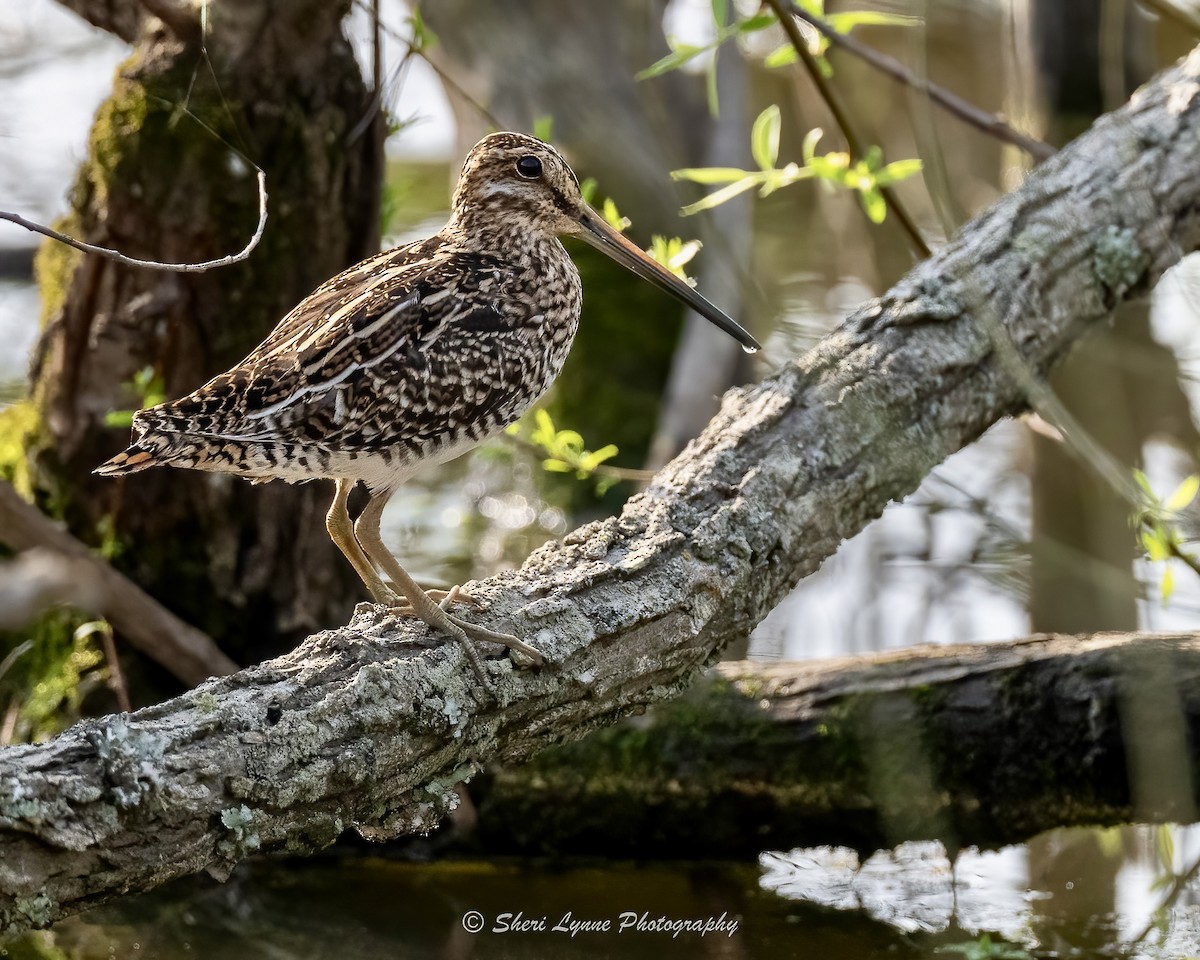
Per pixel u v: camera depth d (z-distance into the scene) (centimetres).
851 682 915
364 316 760
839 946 841
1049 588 1191
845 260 1603
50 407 966
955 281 871
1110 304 909
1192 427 1302
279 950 851
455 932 872
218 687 627
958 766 893
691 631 732
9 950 841
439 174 1762
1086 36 1156
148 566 957
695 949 845
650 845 949
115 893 573
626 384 1515
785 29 883
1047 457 1195
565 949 846
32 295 1534
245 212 927
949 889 921
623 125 1475
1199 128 931
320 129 931
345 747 621
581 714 713
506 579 743
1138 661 850
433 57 1506
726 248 1215
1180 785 831
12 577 830
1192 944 832
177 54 917
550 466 962
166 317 934
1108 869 942
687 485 793
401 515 1427
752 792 924
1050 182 923
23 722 960
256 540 965
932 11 1662
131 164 916
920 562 1296
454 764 674
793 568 796
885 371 835
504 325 802
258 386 736
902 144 1659
